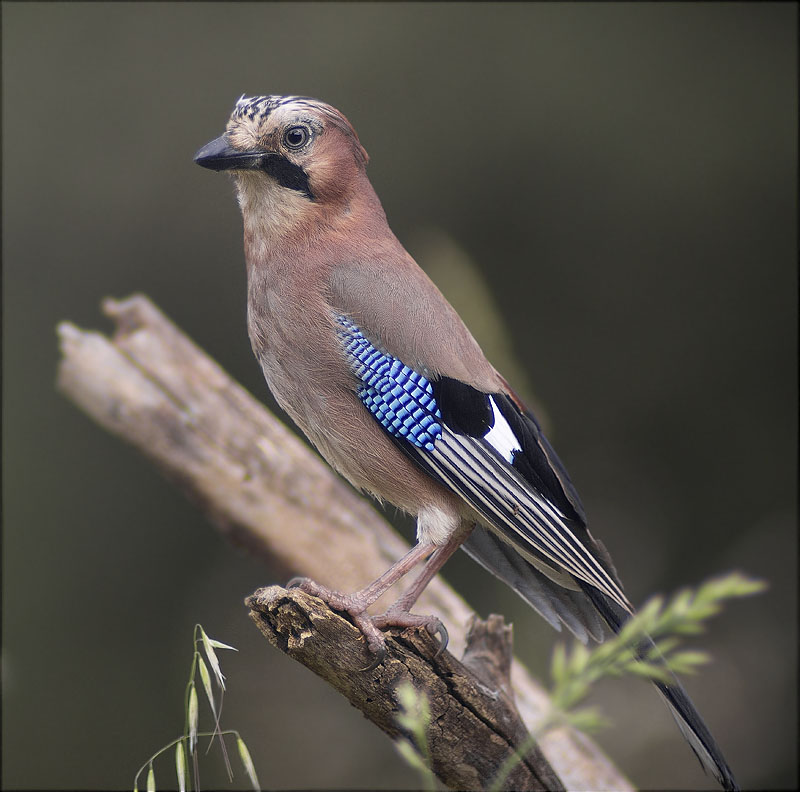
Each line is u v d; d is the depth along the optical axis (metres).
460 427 5.68
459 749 4.62
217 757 9.55
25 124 13.04
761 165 12.97
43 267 12.57
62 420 11.86
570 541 5.54
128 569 11.48
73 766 9.98
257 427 6.93
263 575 11.54
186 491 6.87
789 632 11.55
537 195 12.98
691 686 11.10
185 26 13.59
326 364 5.75
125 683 10.71
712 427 12.79
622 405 12.78
